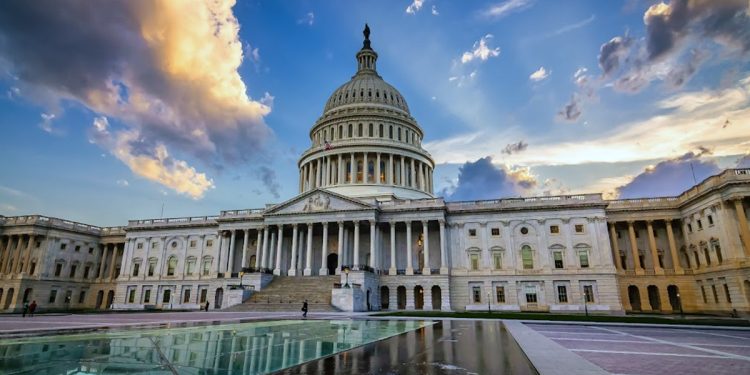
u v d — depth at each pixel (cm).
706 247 6262
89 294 9456
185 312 5609
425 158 9894
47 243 8775
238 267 8406
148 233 9131
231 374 1191
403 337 2225
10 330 2491
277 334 2377
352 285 5841
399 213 7331
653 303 7012
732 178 5638
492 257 7050
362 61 11888
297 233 7756
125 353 1600
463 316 4356
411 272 6944
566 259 6781
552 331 2833
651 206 7069
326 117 10375
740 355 1666
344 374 1181
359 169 9388
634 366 1393
